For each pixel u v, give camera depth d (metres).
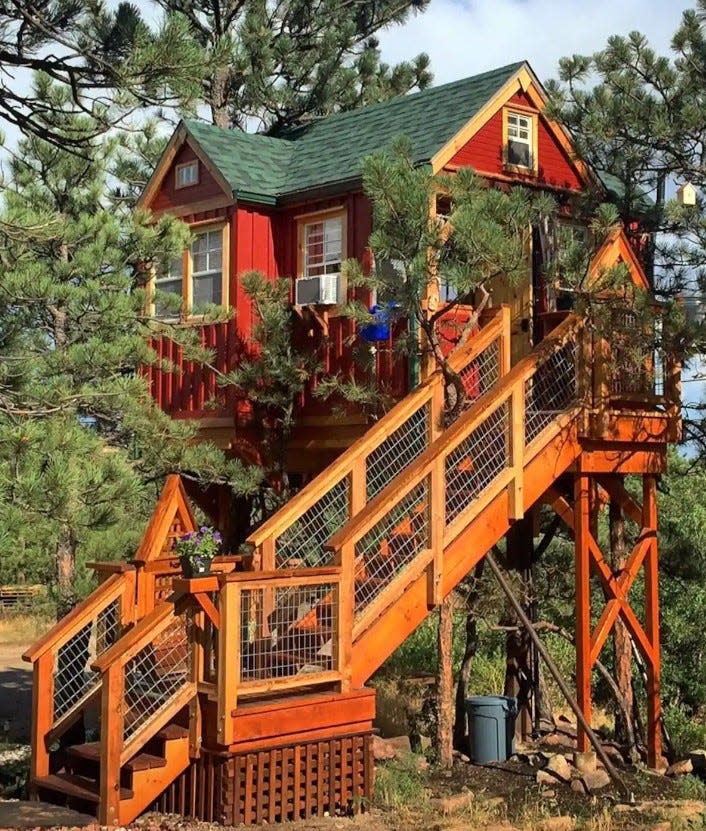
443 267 9.68
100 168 15.32
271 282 12.30
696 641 15.15
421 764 10.66
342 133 13.95
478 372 11.67
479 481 10.34
